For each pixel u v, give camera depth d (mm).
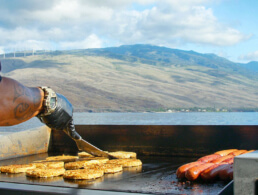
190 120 140750
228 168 2588
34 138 4898
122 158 3980
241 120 143125
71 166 3449
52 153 5020
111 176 2951
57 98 1530
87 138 5102
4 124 1011
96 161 3609
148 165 3666
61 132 5250
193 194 2172
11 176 3035
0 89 948
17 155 4551
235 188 1415
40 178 2893
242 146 4309
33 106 1144
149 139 4719
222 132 4395
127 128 4867
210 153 4430
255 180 1381
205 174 2561
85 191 2041
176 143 4586
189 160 4090
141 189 2334
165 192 2229
